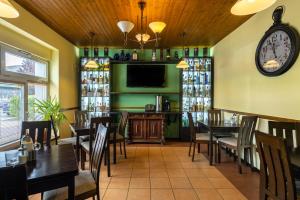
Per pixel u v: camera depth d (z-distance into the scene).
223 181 3.28
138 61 6.13
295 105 2.77
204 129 5.31
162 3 3.26
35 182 1.47
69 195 1.64
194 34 4.95
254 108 3.79
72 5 3.33
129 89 6.48
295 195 1.58
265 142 1.81
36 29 3.80
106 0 3.16
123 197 2.74
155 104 6.39
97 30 4.62
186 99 6.20
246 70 4.08
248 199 2.71
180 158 4.45
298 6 2.72
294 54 2.75
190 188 3.02
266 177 1.90
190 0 3.15
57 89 4.89
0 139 3.19
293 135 2.63
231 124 4.23
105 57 6.11
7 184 1.11
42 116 4.19
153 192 2.89
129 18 3.89
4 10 1.78
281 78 3.04
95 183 2.08
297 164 1.71
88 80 6.15
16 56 3.65
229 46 4.93
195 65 6.20
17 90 3.70
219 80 5.64
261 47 3.45
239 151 3.63
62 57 5.11
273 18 3.17
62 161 1.82
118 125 4.80
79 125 4.17
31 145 1.83
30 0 3.14
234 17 3.88
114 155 4.08
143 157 4.51
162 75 6.30
